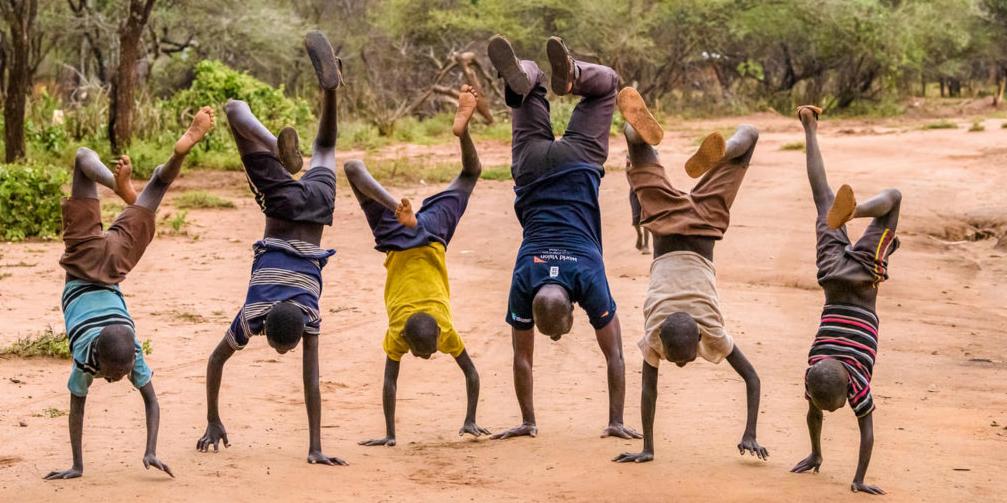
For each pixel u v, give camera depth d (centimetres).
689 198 676
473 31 4844
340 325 1171
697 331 632
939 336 1167
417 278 722
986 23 5534
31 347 991
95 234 626
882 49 4928
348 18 5159
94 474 633
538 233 743
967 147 2917
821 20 4869
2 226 1736
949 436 738
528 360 751
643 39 4725
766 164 2625
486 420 808
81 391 621
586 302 734
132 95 2683
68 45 4459
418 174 2550
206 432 706
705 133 3797
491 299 1330
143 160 2553
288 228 695
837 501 580
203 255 1603
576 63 759
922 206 2028
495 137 3744
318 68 710
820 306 1300
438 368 992
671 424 778
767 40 5150
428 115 4684
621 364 746
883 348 1102
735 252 1612
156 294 1316
